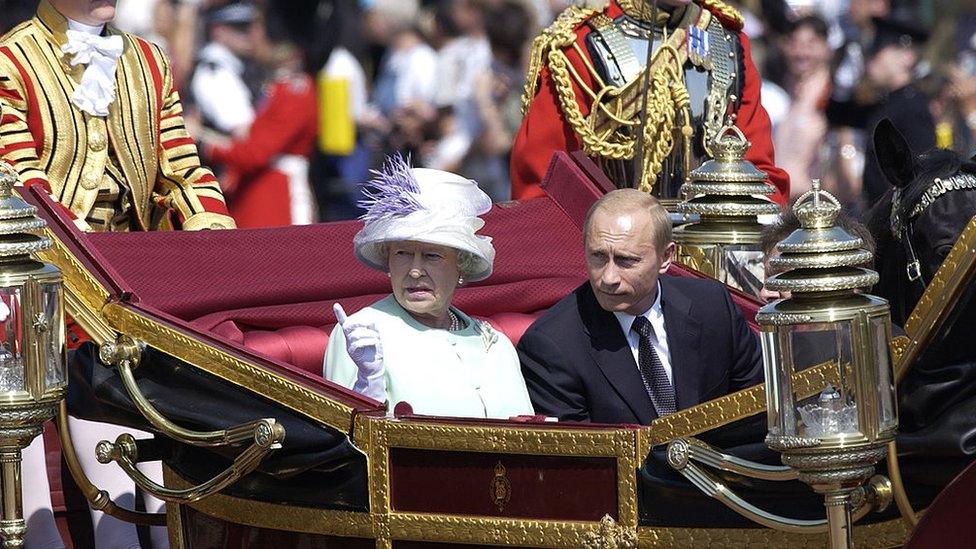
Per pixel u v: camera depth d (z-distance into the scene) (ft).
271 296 67.41
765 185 75.10
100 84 74.43
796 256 49.55
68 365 63.16
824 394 49.52
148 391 60.85
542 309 71.56
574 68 82.58
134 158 75.15
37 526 67.72
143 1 124.16
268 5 126.52
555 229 74.38
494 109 134.82
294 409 58.08
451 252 62.39
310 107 124.88
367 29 133.18
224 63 123.95
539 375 61.62
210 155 122.62
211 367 59.82
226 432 58.29
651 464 53.62
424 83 134.21
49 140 73.51
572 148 82.69
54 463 69.67
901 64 129.08
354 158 129.80
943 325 51.67
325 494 58.13
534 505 55.06
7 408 58.39
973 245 51.21
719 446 52.75
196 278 67.31
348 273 69.46
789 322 49.65
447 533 55.98
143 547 71.05
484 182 135.03
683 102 82.64
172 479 63.31
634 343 61.93
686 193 75.51
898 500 51.55
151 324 60.95
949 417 51.60
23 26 74.90
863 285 49.34
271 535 60.03
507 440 55.06
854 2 132.87
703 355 62.23
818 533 51.06
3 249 57.82
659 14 83.41
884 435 49.39
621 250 60.54
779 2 131.75
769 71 132.05
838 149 130.52
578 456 54.39
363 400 57.67
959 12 129.18
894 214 60.59
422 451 56.39
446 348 62.85
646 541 53.83
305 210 124.26
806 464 49.44
